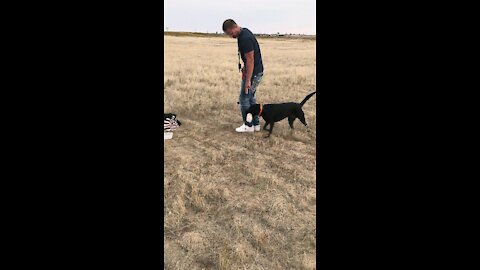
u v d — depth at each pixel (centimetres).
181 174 349
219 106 657
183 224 268
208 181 338
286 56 1966
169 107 623
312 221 268
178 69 1177
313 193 312
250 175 356
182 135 487
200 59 1605
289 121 491
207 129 516
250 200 304
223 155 411
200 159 397
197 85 863
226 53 2048
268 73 1145
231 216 279
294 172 361
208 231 259
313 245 239
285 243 244
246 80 457
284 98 736
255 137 476
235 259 226
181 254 233
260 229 260
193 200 299
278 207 290
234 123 549
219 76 1051
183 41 3241
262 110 455
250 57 444
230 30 439
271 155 412
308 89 851
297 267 221
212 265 224
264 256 231
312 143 453
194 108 630
